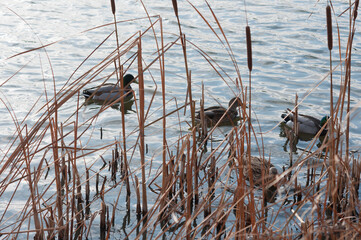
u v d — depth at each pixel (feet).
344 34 73.41
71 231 23.03
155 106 47.16
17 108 43.70
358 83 53.52
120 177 31.83
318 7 92.17
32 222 25.57
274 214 27.25
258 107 47.47
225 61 60.39
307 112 46.70
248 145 18.02
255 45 67.67
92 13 83.92
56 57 59.72
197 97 49.39
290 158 35.73
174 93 50.39
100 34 70.90
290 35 73.20
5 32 69.36
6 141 36.45
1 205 27.53
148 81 53.72
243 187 18.61
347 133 22.48
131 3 92.02
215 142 39.58
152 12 85.66
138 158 34.63
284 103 48.39
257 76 55.52
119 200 28.96
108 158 34.55
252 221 18.07
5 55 59.16
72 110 45.06
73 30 72.54
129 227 26.13
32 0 92.32
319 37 72.18
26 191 29.37
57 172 23.03
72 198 23.38
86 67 57.00
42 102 45.83
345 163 20.84
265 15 85.71
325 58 62.44
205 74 55.93
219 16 84.28
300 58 62.28
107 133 39.81
